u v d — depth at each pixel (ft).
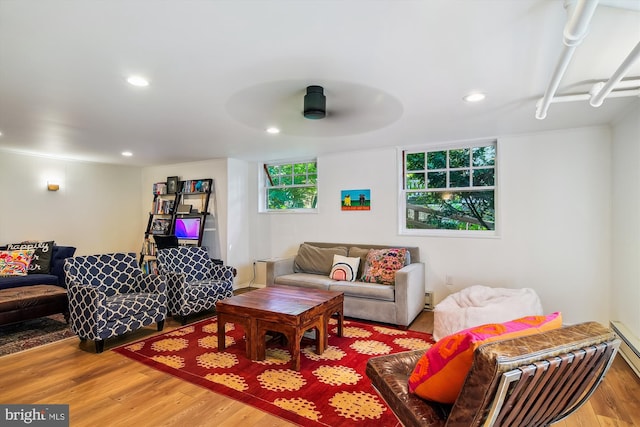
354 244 15.31
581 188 11.24
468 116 9.89
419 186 14.32
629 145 9.21
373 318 11.84
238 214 17.92
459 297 11.37
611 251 10.74
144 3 4.60
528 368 3.39
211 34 5.43
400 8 4.75
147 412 6.59
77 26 5.17
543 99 7.48
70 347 9.90
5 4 4.56
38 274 14.26
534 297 10.45
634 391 7.44
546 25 5.19
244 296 10.17
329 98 8.35
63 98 8.30
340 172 15.75
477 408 3.54
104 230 19.57
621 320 9.90
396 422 6.30
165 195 20.11
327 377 8.02
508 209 12.34
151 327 11.73
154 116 9.82
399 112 9.48
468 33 5.43
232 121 10.29
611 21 5.03
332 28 5.27
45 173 17.03
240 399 7.07
